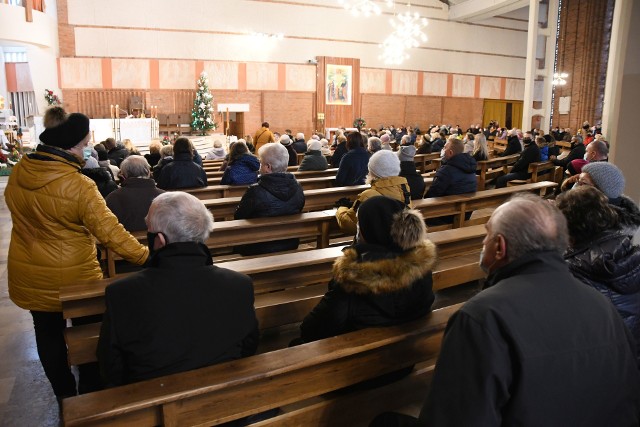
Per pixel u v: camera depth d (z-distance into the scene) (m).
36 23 16.52
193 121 18.88
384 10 22.27
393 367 2.11
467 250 3.94
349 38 21.81
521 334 1.20
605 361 1.26
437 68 23.66
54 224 2.34
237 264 2.89
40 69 17.39
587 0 21.83
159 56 18.95
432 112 23.92
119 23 18.36
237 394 1.74
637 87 3.88
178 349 1.67
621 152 3.94
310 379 1.89
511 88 25.22
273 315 2.76
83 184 2.33
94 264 2.53
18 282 2.42
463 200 4.82
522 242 1.34
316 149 7.45
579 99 22.47
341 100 21.89
